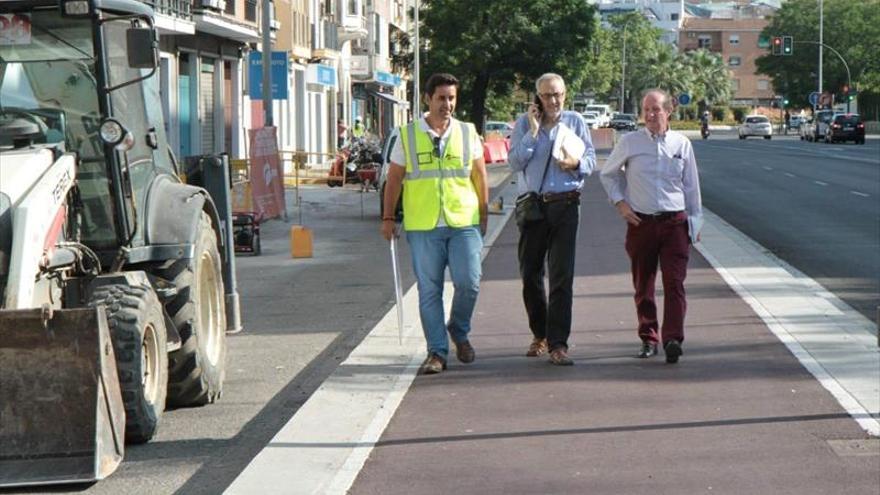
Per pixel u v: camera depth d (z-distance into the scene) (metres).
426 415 10.09
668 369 11.64
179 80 41.34
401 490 8.12
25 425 8.58
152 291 9.80
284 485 8.23
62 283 9.76
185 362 10.61
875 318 14.62
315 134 65.25
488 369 11.80
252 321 15.67
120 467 8.99
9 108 10.19
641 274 12.09
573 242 11.74
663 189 11.74
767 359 11.98
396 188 11.62
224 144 46.53
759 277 17.80
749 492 7.92
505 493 8.01
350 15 71.88
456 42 67.12
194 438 9.83
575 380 11.24
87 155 10.17
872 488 7.96
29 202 9.08
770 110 186.62
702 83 188.88
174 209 10.84
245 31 44.84
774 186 40.72
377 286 18.91
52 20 10.20
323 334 14.57
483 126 70.12
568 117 11.63
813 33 140.00
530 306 12.23
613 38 182.50
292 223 30.58
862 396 10.40
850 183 41.91
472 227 11.48
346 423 9.85
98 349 8.56
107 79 10.19
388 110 92.75
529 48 67.25
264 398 11.27
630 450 8.95
